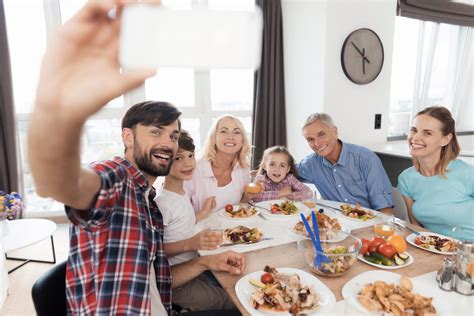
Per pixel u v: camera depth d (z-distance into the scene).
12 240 2.01
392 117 3.40
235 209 1.67
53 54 0.25
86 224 0.62
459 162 1.50
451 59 3.55
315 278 0.95
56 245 2.77
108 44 0.24
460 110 3.69
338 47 2.67
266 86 3.22
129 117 0.93
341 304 0.84
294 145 3.29
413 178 1.58
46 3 2.91
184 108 3.39
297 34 3.02
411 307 0.79
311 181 2.09
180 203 1.30
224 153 1.82
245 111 3.53
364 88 2.84
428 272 0.99
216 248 1.19
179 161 1.29
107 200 0.63
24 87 2.94
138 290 0.81
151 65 0.21
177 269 1.13
